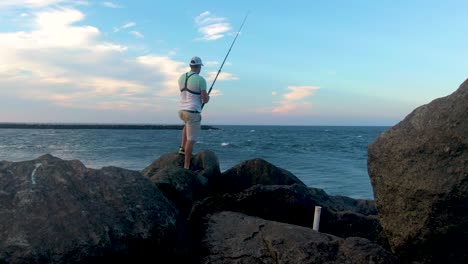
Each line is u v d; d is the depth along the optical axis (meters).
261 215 5.57
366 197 13.19
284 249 4.26
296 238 4.36
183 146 7.97
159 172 6.68
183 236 4.58
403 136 4.51
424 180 4.16
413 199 4.24
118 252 3.92
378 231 5.49
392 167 4.51
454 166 4.04
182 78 7.45
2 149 34.47
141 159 25.34
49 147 37.53
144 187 4.59
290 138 69.44
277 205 5.68
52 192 4.15
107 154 29.25
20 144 42.47
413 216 4.26
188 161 7.47
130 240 4.01
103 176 4.54
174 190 6.19
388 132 4.71
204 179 7.12
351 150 38.47
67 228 3.82
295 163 24.52
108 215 4.08
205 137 69.44
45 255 3.59
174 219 4.47
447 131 4.17
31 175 4.32
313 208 5.83
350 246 4.26
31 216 3.85
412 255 4.38
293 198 5.75
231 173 7.78
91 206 4.11
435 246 4.19
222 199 5.48
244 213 5.46
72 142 47.88
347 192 14.03
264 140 58.16
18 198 4.00
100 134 81.88
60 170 4.46
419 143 4.33
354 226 5.68
